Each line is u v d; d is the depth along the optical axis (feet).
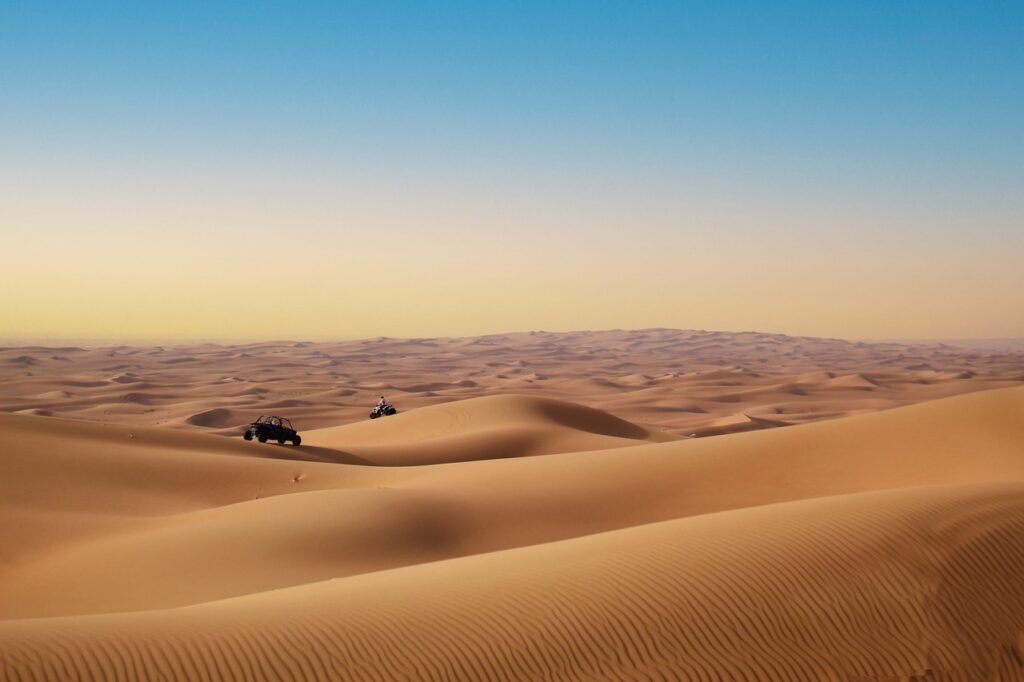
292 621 36.99
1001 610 39.75
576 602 38.88
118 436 156.56
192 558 77.87
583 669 34.27
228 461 142.82
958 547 43.86
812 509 50.52
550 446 225.15
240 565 75.82
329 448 197.98
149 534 88.89
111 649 32.48
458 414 268.82
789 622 37.78
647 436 288.51
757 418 431.43
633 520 98.27
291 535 83.10
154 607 66.95
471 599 39.81
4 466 124.26
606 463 122.83
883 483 100.99
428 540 88.07
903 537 44.42
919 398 574.15
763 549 43.60
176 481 130.21
